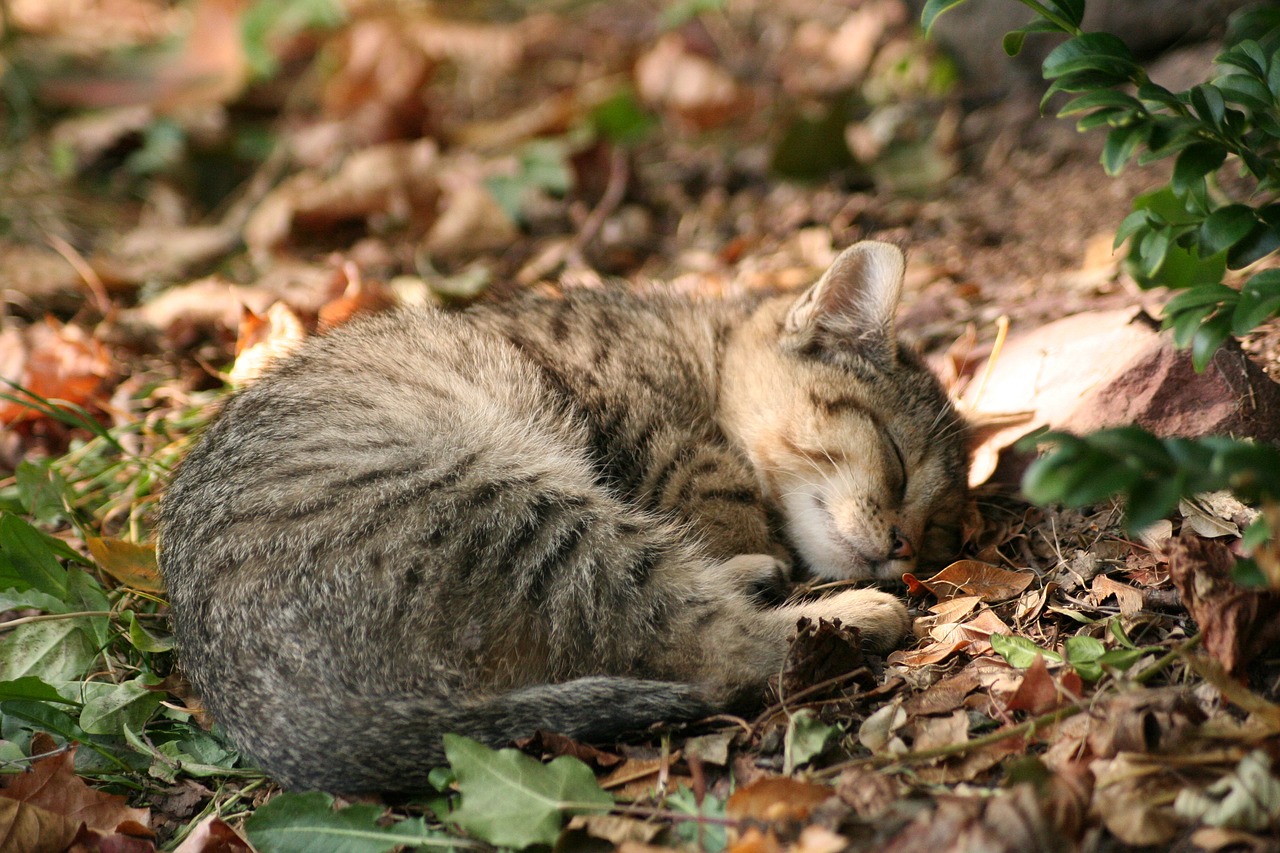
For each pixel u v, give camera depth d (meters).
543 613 5.41
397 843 4.62
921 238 10.35
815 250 10.22
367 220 11.87
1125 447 3.68
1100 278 8.40
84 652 6.13
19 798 5.01
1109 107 4.88
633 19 16.44
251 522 5.51
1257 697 4.36
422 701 4.99
